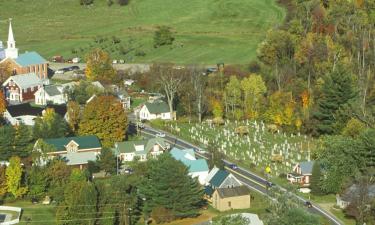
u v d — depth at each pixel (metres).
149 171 196.25
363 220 181.88
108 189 183.12
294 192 186.62
